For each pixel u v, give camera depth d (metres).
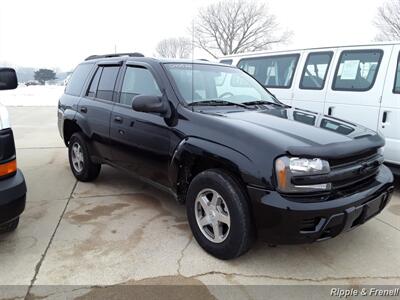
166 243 3.40
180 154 3.32
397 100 4.74
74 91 5.32
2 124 2.99
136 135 3.90
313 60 5.90
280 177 2.65
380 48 5.04
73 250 3.26
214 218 3.09
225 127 3.04
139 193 4.74
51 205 4.30
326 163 2.71
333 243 3.45
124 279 2.84
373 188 3.01
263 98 4.26
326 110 5.58
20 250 3.25
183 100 3.52
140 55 4.56
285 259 3.16
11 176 3.04
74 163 5.30
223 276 2.90
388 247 3.39
